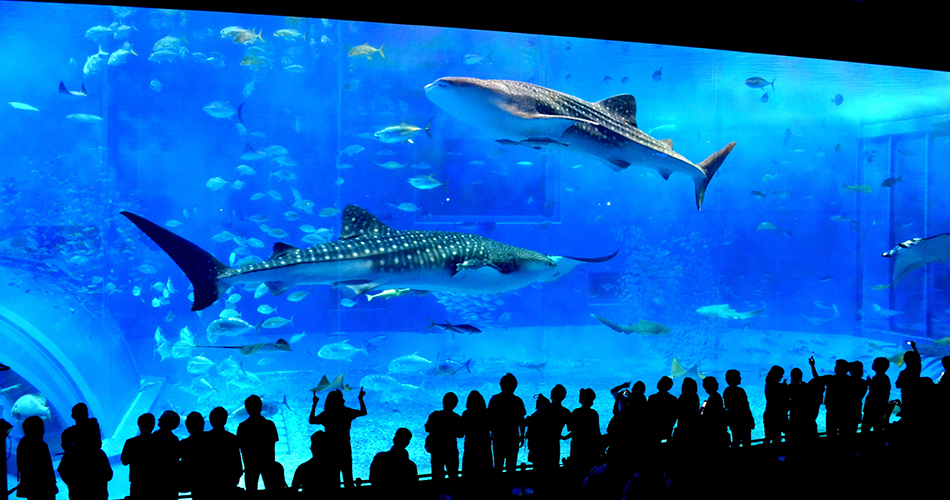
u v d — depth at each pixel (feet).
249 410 13.65
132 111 54.44
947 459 15.02
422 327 51.80
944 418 15.83
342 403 14.60
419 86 57.88
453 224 56.49
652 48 58.23
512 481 15.52
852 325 57.41
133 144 54.49
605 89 66.49
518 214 57.16
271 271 20.30
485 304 52.44
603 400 35.96
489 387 38.88
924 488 14.05
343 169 56.75
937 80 54.03
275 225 56.49
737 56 57.26
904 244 31.01
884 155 55.16
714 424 14.26
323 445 12.75
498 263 23.17
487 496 14.87
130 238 52.85
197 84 55.42
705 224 61.52
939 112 56.24
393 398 34.94
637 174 58.59
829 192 60.75
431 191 56.85
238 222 55.88
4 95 51.83
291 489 13.32
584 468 14.96
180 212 55.16
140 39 54.19
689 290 59.41
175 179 55.21
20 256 40.50
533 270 23.85
